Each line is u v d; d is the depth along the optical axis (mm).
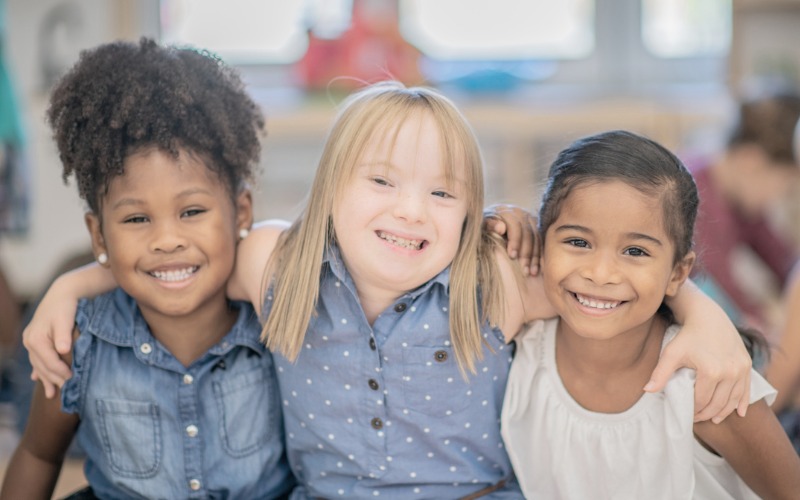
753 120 2062
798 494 1031
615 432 1070
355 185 1040
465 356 1072
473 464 1145
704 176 2096
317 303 1099
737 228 2211
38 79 2928
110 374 1136
